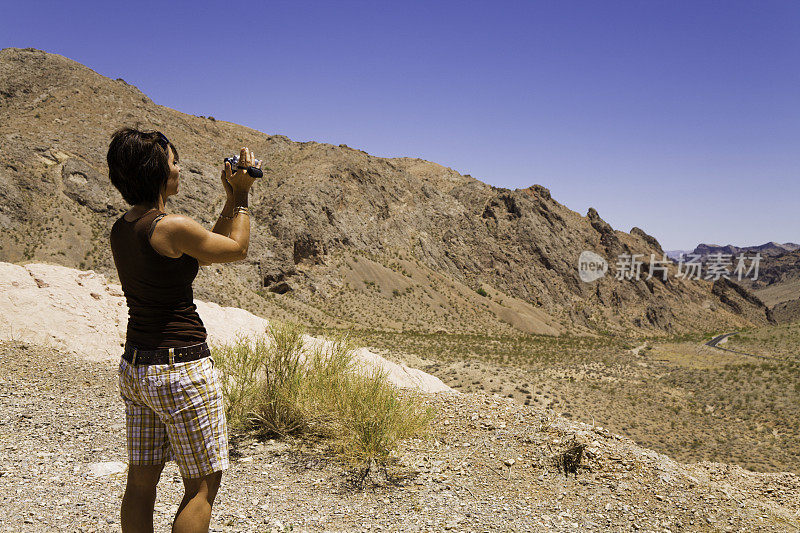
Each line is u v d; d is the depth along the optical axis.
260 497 4.79
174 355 2.02
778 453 45.28
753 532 6.04
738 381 74.19
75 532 3.47
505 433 7.66
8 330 8.70
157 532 3.58
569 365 80.50
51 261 87.31
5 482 4.20
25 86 139.38
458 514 5.10
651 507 6.26
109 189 109.31
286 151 184.12
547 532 5.05
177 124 160.50
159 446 2.28
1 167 97.12
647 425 51.66
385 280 150.25
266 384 7.23
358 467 6.02
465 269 189.88
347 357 7.61
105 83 154.00
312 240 143.12
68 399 6.92
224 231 2.21
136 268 1.96
